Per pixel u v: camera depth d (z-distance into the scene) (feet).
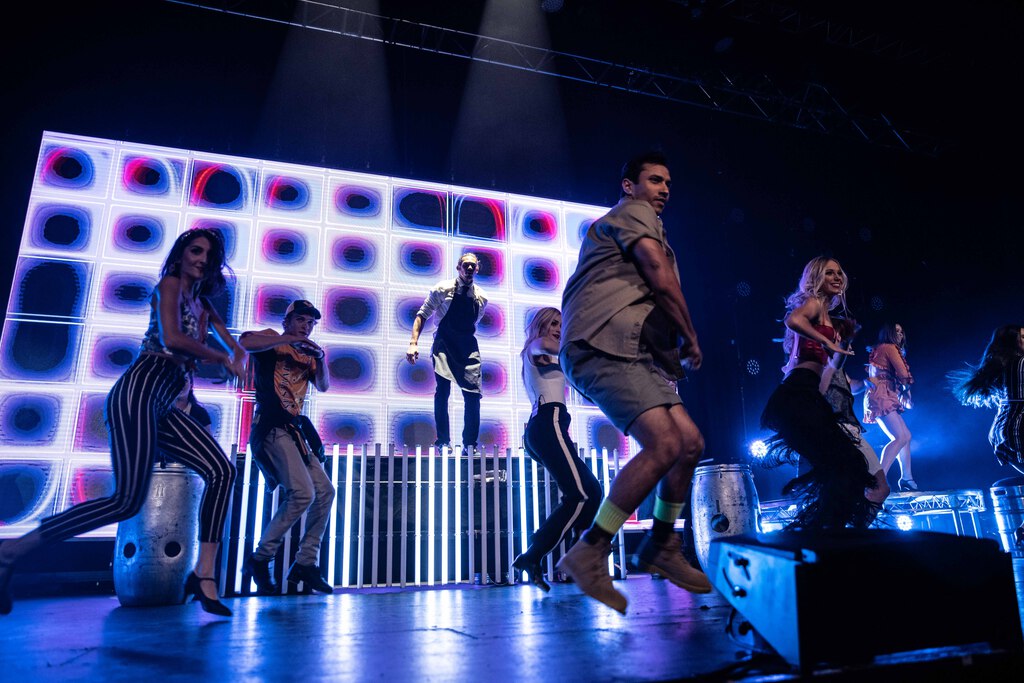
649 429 5.74
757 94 23.88
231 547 11.68
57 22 18.16
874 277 25.81
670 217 24.22
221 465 8.16
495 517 13.34
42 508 14.75
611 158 23.58
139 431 7.40
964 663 4.07
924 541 4.25
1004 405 13.56
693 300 23.81
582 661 4.50
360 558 12.60
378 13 20.92
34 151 16.98
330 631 6.41
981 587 4.25
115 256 16.96
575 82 23.71
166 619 7.98
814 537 4.51
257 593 11.51
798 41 22.68
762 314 24.31
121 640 6.18
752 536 4.86
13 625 7.66
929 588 4.15
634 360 5.95
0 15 17.54
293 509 10.85
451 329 16.47
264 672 4.43
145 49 19.06
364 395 18.26
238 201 18.49
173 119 18.86
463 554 13.20
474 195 21.07
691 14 21.36
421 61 22.02
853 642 3.95
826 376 10.27
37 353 15.67
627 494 5.71
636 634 5.60
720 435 22.76
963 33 22.27
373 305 19.03
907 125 25.71
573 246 21.88
